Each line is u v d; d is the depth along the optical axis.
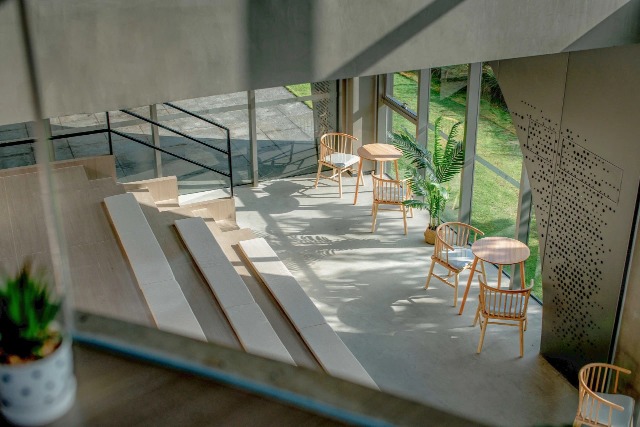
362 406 0.98
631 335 6.45
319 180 11.47
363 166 11.76
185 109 10.36
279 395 1.03
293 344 6.48
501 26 4.64
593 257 6.65
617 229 6.27
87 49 3.71
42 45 3.60
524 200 8.36
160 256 6.25
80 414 1.07
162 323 5.47
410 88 10.40
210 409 1.04
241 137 10.91
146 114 10.04
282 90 10.88
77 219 6.74
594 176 6.39
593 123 6.24
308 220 10.27
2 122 3.59
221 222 8.79
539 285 8.56
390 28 4.39
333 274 9.00
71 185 7.36
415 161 9.52
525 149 7.30
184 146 10.53
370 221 10.25
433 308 8.34
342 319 8.16
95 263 6.14
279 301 6.96
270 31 4.13
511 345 7.77
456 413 0.96
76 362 1.14
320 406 1.00
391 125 11.30
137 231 6.56
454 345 7.76
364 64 4.41
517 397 7.08
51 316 1.13
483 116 8.88
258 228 10.06
